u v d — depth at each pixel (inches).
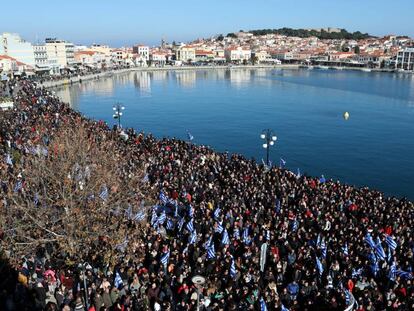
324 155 2583.7
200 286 615.8
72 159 965.8
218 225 971.3
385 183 2086.6
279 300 698.2
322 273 809.5
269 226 1022.4
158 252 861.2
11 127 1931.6
